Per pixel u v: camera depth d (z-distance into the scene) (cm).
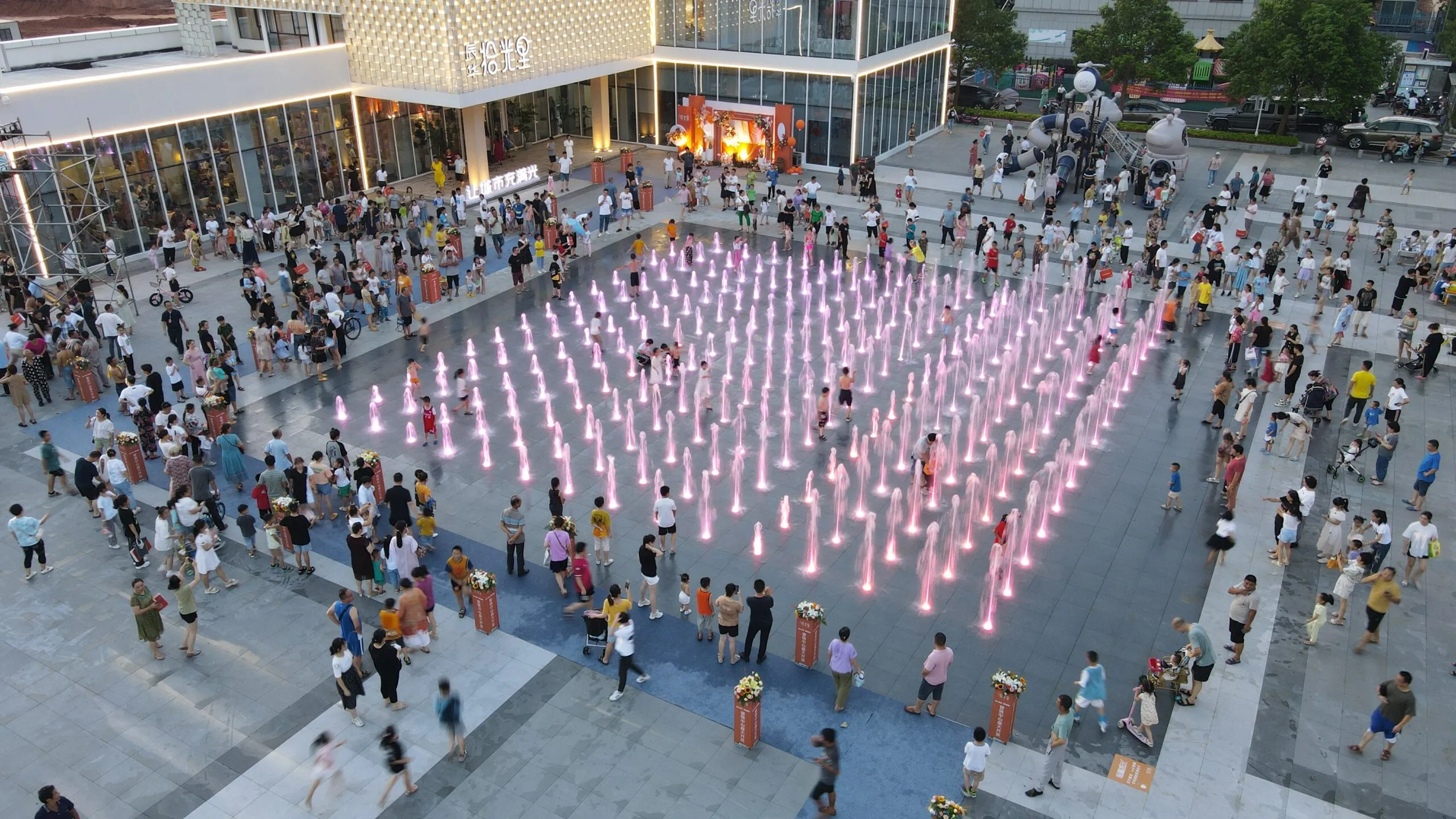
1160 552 2170
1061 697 1516
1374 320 3381
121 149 3719
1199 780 1588
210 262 3903
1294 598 2023
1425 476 2264
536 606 2006
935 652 1658
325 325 2972
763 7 4909
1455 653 1873
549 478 2459
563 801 1559
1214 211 4094
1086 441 2623
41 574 2122
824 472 2492
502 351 3158
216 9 4703
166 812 1555
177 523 2119
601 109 5431
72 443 2634
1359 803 1548
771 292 3644
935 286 3691
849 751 1642
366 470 2164
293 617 1994
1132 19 6134
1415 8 7831
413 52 4266
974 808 1535
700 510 2328
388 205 4231
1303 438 2506
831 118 5000
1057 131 4878
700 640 1902
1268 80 5425
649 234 4266
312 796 1561
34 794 1588
